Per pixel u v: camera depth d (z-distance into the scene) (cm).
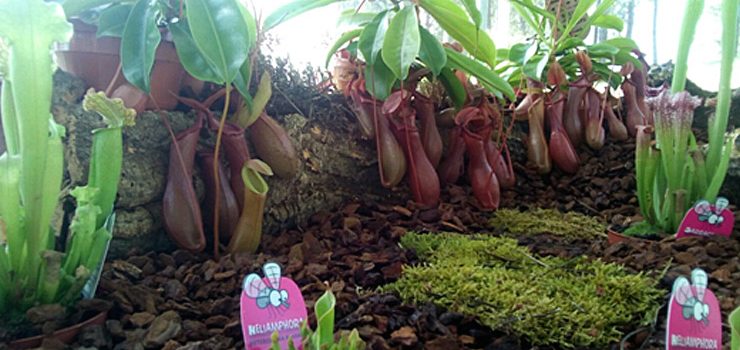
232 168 44
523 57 72
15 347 25
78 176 37
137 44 38
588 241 52
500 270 37
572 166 71
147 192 40
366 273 37
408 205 57
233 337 28
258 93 45
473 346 28
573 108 75
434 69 54
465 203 61
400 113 57
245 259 38
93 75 40
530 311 30
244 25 38
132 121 30
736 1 46
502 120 70
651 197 49
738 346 20
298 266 37
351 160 58
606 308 31
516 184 71
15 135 28
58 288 28
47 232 28
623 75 76
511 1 70
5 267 26
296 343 25
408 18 51
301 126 53
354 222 50
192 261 39
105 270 35
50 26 25
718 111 47
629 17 101
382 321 29
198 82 45
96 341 26
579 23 76
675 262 39
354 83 58
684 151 47
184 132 41
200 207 44
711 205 45
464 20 59
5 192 25
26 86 25
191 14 37
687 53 48
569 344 28
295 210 51
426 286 34
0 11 24
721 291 33
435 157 62
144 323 28
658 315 31
